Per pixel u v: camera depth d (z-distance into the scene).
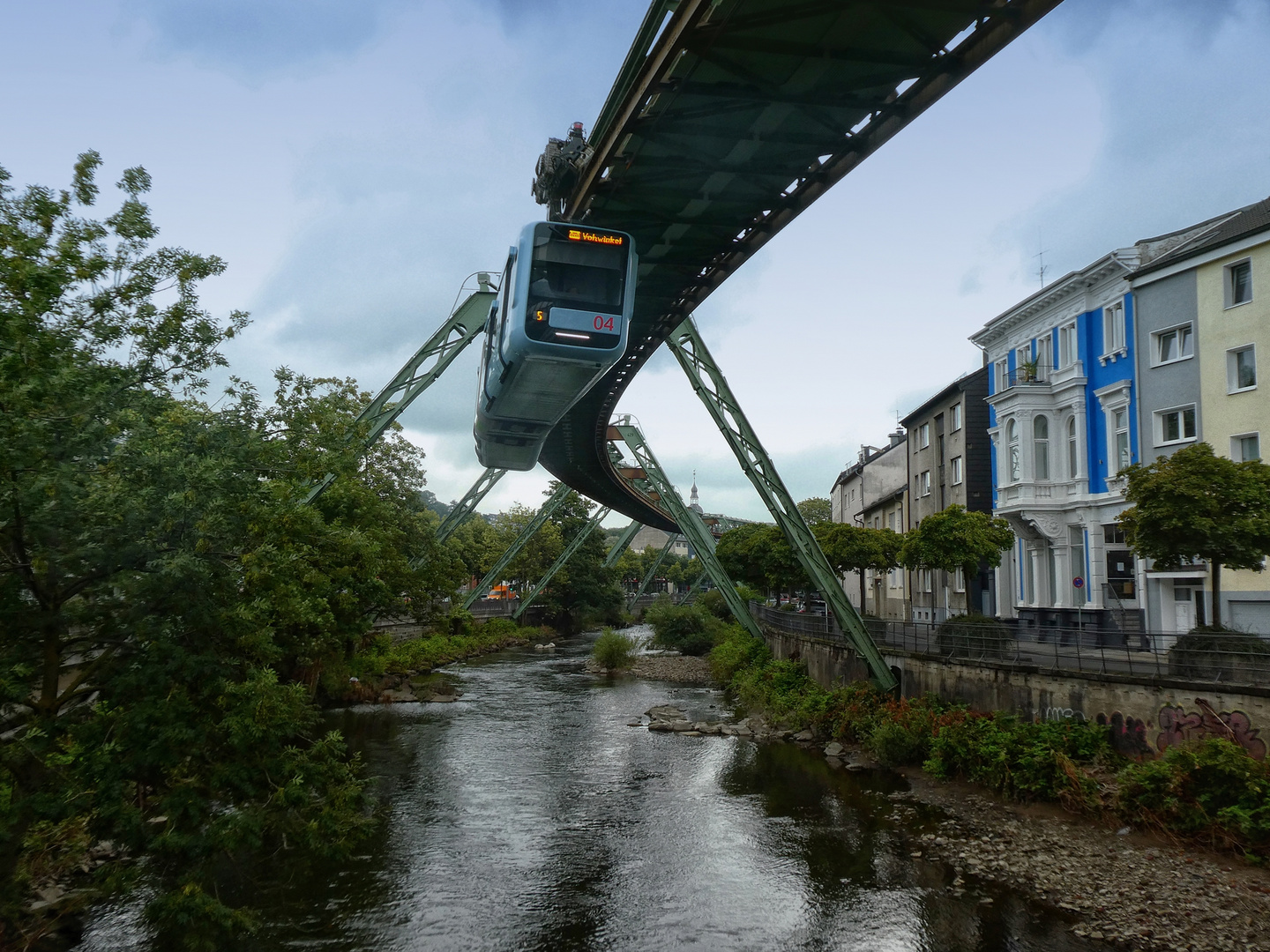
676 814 17.98
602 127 14.72
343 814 11.13
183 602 9.19
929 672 22.73
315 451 21.94
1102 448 27.59
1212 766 13.99
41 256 10.09
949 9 10.30
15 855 9.12
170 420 10.11
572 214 17.12
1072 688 17.75
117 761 8.98
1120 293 26.86
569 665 49.50
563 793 19.84
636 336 24.45
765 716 28.81
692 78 12.19
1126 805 14.93
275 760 10.76
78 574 8.63
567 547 74.38
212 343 11.34
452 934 12.19
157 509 8.77
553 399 18.09
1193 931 11.15
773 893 13.51
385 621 47.25
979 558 26.91
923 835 15.80
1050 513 29.11
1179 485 17.09
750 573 42.28
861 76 12.05
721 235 17.95
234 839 9.63
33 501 7.89
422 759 23.39
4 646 8.77
